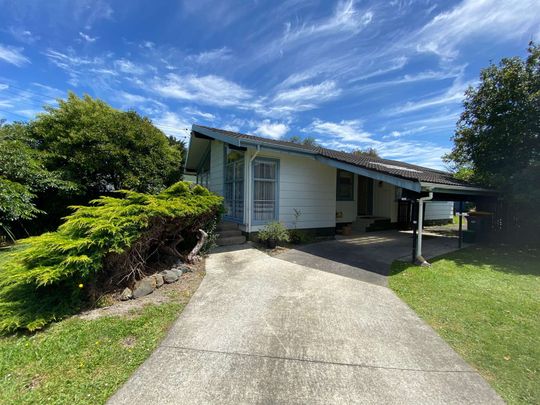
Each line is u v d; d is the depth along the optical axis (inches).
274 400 72.4
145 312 125.9
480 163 338.6
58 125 375.6
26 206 277.9
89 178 395.9
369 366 88.3
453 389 78.1
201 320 119.0
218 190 386.3
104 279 143.5
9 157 285.3
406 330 113.7
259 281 173.3
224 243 276.1
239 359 90.8
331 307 135.6
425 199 216.1
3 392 73.6
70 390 74.9
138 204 155.9
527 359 94.0
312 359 91.6
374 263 221.5
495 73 312.7
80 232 132.1
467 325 119.0
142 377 80.7
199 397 72.9
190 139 422.6
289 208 317.7
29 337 102.9
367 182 460.4
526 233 315.6
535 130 290.8
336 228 393.4
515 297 153.2
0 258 211.8
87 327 110.5
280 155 308.8
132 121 428.8
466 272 202.5
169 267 188.9
